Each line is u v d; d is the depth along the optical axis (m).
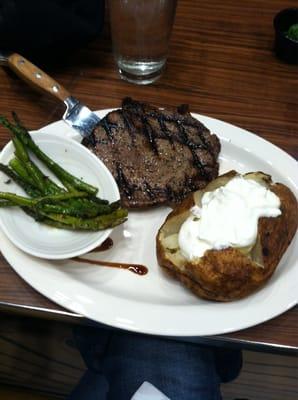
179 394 0.39
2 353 0.57
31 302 0.38
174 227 0.40
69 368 0.60
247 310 0.37
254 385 0.58
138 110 0.46
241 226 0.36
